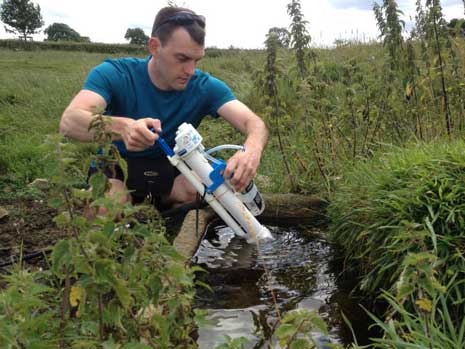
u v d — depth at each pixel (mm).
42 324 1379
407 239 2430
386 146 4152
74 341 1368
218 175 2875
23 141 6047
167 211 3814
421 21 4293
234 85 9125
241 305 2625
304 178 4371
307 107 4242
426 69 4270
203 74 3695
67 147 1315
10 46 34594
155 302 1440
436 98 4180
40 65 17625
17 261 3232
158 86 3490
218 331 2365
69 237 1301
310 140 4328
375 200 2797
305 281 2900
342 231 3238
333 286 2846
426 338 1812
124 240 1546
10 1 53375
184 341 1661
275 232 3666
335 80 6215
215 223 3730
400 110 4336
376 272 2678
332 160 4305
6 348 1257
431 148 3043
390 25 4184
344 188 3395
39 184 4672
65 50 34281
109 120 1373
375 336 2338
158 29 3250
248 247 3338
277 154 4992
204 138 6312
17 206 4281
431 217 2496
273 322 2451
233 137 6344
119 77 3434
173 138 3609
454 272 2283
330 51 9336
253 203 3068
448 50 4184
